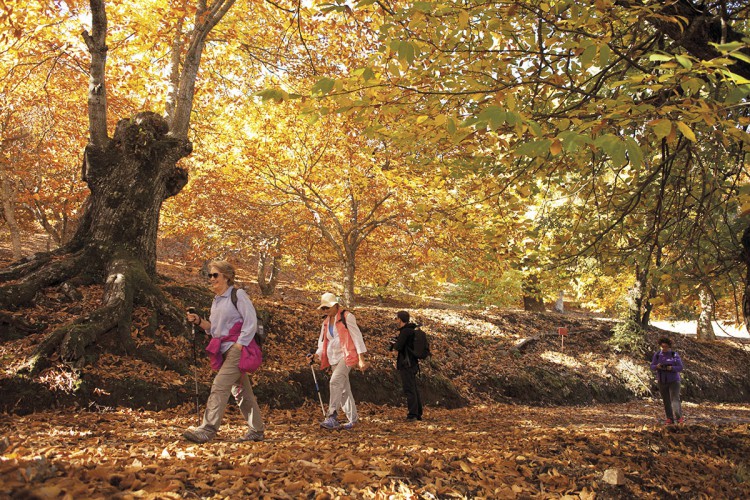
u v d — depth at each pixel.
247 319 5.00
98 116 9.52
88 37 9.28
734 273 6.98
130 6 11.57
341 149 15.02
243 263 36.72
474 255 13.30
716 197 6.72
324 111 4.43
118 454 3.85
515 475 4.38
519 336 17.34
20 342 6.83
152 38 11.49
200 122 15.95
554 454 5.18
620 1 4.96
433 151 7.16
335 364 7.09
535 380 14.41
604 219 7.78
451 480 4.00
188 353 8.09
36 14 10.16
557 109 5.89
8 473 2.74
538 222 9.03
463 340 15.55
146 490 3.04
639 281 18.64
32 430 4.89
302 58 13.27
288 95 4.22
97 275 8.71
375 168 13.19
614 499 4.26
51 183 17.98
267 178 16.22
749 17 5.75
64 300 8.05
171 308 8.50
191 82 10.35
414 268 20.20
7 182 19.03
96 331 7.05
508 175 7.09
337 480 3.67
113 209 9.15
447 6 4.59
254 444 4.88
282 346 9.95
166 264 30.55
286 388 8.48
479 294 26.42
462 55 5.50
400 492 3.57
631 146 2.77
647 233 7.16
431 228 13.05
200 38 10.34
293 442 5.19
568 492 4.21
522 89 5.95
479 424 8.66
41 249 31.23
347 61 12.35
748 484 5.16
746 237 5.75
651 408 15.04
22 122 17.59
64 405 6.12
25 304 7.77
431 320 16.22
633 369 17.80
